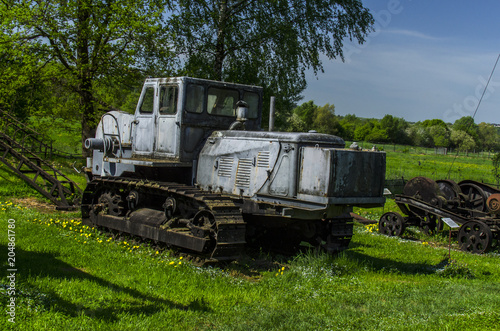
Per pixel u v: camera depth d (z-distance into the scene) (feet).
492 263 33.45
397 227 43.09
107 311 17.33
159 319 16.96
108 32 61.36
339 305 19.92
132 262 24.53
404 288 23.20
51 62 63.67
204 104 28.81
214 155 27.76
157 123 29.66
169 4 67.36
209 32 68.54
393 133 246.06
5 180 52.75
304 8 68.85
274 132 25.98
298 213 24.64
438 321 17.90
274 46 70.18
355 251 33.45
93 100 66.59
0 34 60.80
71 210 43.27
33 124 72.38
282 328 16.76
